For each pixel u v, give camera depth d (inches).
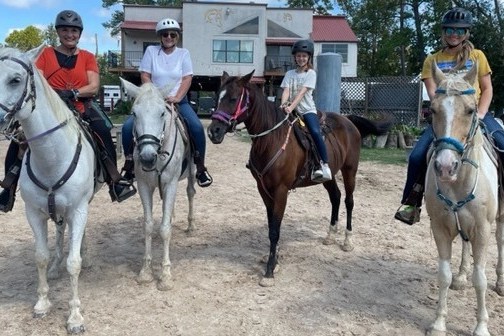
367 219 284.4
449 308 167.3
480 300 143.9
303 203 324.2
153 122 163.9
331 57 506.0
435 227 147.3
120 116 1088.8
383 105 669.9
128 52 1364.4
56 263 189.0
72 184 149.3
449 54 163.8
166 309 165.2
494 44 908.0
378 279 194.1
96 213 291.4
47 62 175.3
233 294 177.8
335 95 513.3
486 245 142.3
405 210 174.6
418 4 1498.5
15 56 134.0
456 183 136.2
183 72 213.0
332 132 227.9
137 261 210.1
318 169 208.4
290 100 213.9
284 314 162.9
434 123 131.4
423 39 1504.7
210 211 298.5
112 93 1550.2
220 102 183.2
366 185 376.2
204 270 200.1
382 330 153.0
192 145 215.5
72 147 150.8
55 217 153.6
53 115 144.6
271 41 1342.3
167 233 184.9
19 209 297.1
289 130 195.8
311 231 261.0
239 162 494.6
